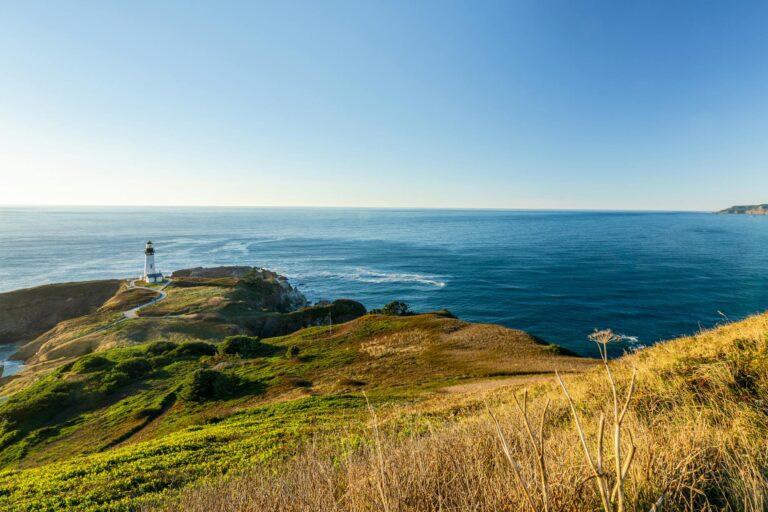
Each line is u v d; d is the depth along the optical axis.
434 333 45.34
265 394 29.77
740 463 3.17
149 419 27.11
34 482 11.54
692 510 2.43
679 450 3.18
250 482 5.62
